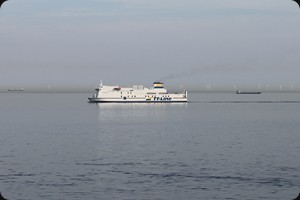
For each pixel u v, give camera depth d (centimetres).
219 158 8700
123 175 6956
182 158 8700
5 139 12125
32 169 7500
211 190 5978
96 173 7131
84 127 16250
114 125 17125
